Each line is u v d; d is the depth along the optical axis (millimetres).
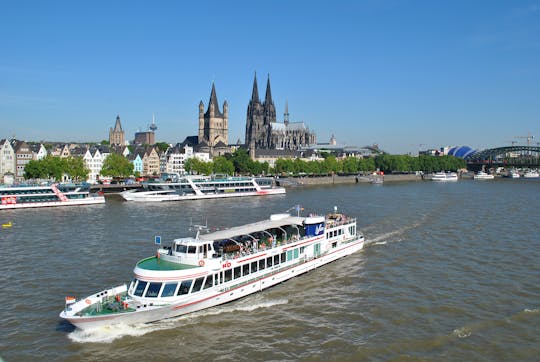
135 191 150875
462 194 168625
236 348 36844
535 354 35875
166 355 35688
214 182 157000
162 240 74375
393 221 95125
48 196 124562
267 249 51375
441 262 61250
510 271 56875
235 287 46781
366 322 41594
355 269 58375
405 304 45875
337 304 46125
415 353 35906
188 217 102688
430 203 132750
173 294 41594
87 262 60000
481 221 95750
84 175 184375
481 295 48219
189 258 44031
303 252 56844
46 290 49031
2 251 66250
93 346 36781
